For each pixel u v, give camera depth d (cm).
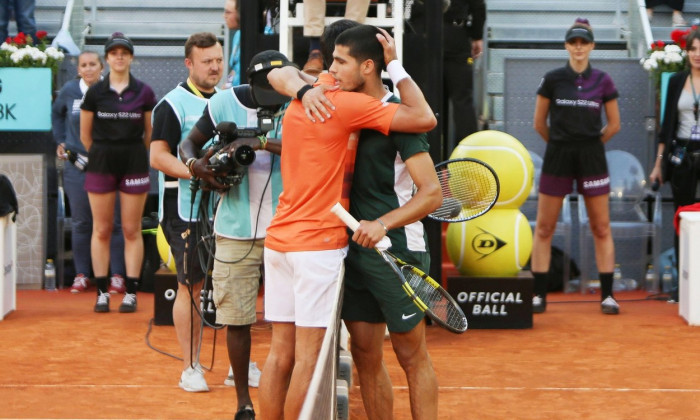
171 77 3600
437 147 2575
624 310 2992
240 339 1791
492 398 1995
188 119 2003
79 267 3338
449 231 2748
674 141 3088
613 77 3541
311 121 1462
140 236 2941
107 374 2181
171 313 2686
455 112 3195
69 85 3244
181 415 1877
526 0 4169
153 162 1984
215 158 1731
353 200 1508
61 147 3256
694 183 3073
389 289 1483
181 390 2050
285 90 1506
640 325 2741
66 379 2136
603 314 2914
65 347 2441
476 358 2344
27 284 3397
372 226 1412
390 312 1492
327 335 1032
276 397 1567
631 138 3547
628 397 2006
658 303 3122
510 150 2683
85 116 2889
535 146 3572
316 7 2427
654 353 2395
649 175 3547
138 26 4144
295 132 1485
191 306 2008
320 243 1479
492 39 4062
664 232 3556
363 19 2448
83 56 3244
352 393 2017
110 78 2898
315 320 1488
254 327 2656
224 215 1791
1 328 2672
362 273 1501
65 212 3566
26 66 3356
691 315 2723
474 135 2748
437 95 2575
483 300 2689
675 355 2375
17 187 3391
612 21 4172
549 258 2944
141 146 2914
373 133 1480
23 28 3838
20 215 3391
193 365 2048
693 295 2719
